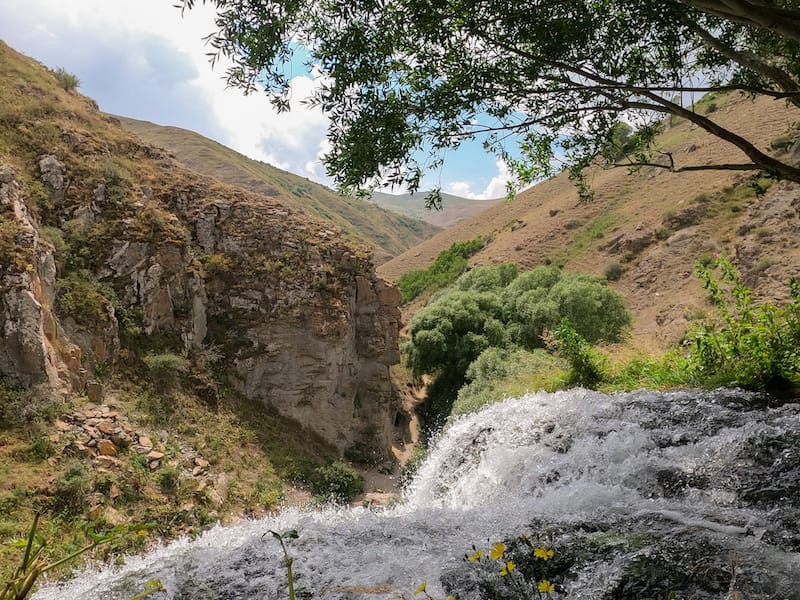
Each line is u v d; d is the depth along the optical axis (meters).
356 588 2.71
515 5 5.16
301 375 23.44
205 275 23.52
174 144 98.50
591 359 8.77
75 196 21.00
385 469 23.89
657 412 5.52
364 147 5.08
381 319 27.08
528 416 6.45
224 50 4.67
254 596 2.93
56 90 26.22
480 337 30.17
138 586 3.28
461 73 5.13
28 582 1.51
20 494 12.70
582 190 7.16
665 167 6.04
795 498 3.52
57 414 15.61
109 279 20.33
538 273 34.22
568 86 5.69
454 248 61.12
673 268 37.69
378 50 5.05
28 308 16.12
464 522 3.82
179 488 15.55
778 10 4.20
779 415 4.90
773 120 42.03
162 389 19.55
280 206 28.00
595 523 3.37
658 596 2.50
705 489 3.92
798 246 30.42
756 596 2.38
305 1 4.85
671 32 5.79
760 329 6.55
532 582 2.78
